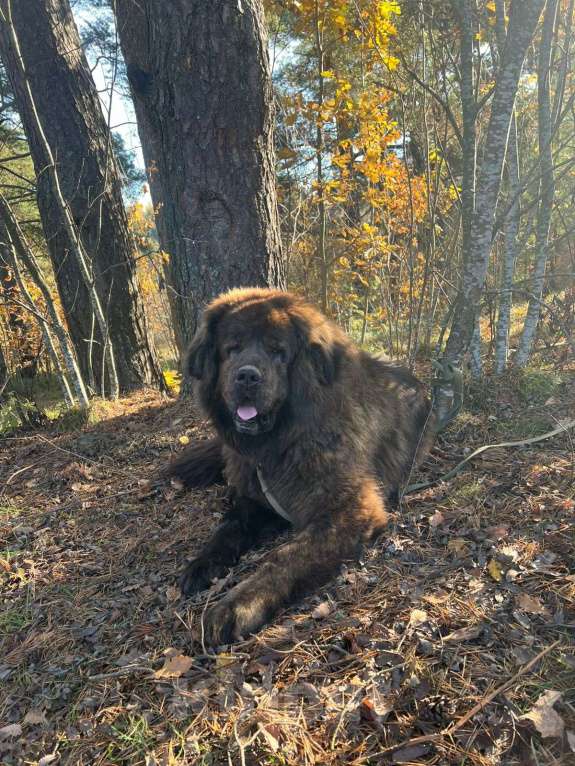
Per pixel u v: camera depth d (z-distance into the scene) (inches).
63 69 105.9
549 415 65.9
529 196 101.1
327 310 116.4
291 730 29.8
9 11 78.4
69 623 42.5
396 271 124.2
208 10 67.9
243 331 48.9
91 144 110.3
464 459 59.4
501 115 53.6
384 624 36.9
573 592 37.2
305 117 101.1
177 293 82.0
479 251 58.4
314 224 122.7
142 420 86.7
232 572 45.4
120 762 30.0
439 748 27.9
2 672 38.5
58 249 113.0
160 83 72.7
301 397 49.1
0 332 134.4
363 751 28.5
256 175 76.7
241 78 71.4
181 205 77.4
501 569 40.6
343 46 107.8
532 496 50.3
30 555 52.8
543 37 68.6
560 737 27.2
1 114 142.6
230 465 56.4
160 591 44.7
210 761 28.9
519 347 81.5
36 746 32.2
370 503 47.6
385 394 58.2
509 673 31.6
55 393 156.0
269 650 36.1
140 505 60.0
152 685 34.7
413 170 118.9
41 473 72.9
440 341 73.0
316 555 43.4
